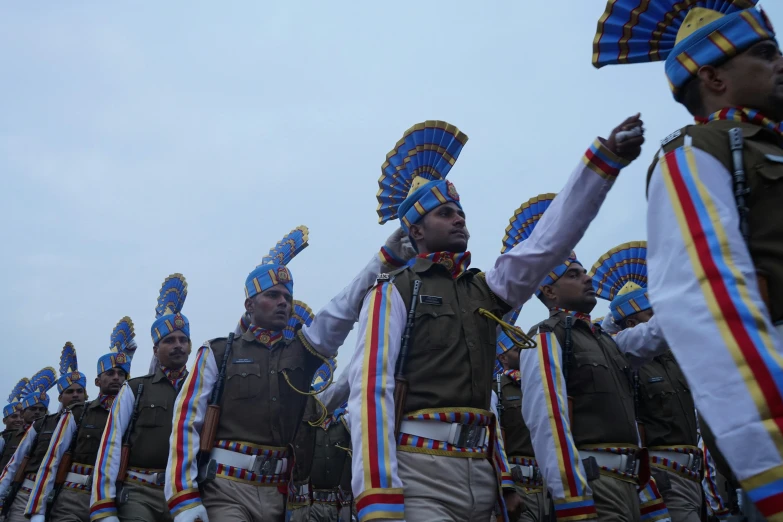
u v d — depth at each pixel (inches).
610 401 170.9
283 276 195.6
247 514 167.0
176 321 246.8
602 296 265.7
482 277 133.3
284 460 176.1
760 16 87.4
